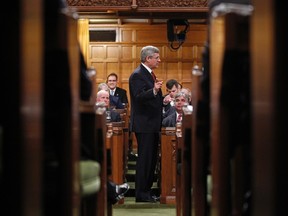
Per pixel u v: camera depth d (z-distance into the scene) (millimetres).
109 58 17016
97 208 4012
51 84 2756
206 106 3504
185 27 15148
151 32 17016
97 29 16891
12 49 2062
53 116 2801
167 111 10336
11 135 2094
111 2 12477
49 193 2848
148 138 8531
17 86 2078
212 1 3490
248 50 2637
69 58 2732
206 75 3281
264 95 2070
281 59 1918
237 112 2826
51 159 2824
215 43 2748
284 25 1909
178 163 5930
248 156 2859
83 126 3688
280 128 1945
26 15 2109
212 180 3033
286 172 1961
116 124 8078
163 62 17000
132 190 9773
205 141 3693
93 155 3713
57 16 2689
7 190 2117
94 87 3678
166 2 12656
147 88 8438
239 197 2875
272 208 1995
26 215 2154
